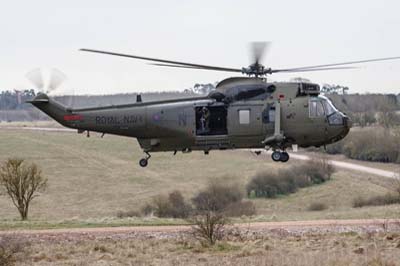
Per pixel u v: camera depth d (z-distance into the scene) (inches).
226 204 6269.7
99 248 2694.4
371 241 2640.3
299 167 7568.9
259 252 2476.6
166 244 2780.5
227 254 2498.8
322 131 2957.7
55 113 3137.3
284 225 3280.0
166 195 6245.1
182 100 3031.5
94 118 3100.4
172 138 3043.8
